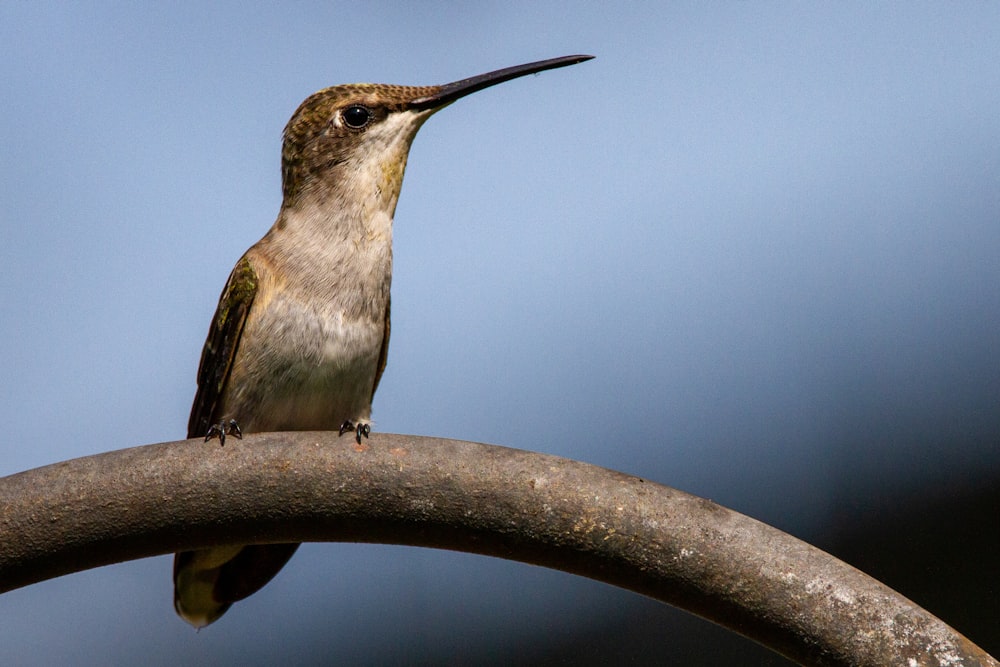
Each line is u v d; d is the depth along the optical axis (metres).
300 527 6.72
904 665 5.86
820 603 6.05
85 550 6.58
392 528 6.66
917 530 11.11
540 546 6.51
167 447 6.71
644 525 6.37
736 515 6.38
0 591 6.56
